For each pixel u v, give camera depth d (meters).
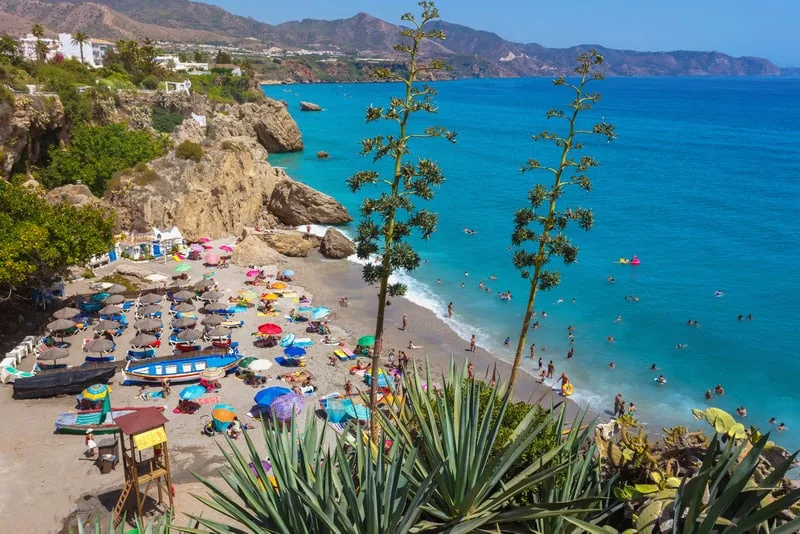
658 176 122.19
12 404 32.09
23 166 67.56
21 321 41.56
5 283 40.62
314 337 45.75
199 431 31.02
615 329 50.88
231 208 72.81
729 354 46.47
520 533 11.25
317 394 36.38
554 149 159.50
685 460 12.98
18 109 63.59
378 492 10.73
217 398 34.72
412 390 14.32
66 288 48.72
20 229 38.41
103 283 49.75
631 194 105.19
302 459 12.30
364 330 48.50
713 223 85.75
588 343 48.06
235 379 37.28
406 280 61.81
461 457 10.82
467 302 56.38
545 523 11.56
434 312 53.59
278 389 32.78
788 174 124.19
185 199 65.50
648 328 51.12
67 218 40.72
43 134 74.25
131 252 58.50
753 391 41.00
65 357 36.78
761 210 93.25
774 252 72.62
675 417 37.56
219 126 128.50
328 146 158.12
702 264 68.25
